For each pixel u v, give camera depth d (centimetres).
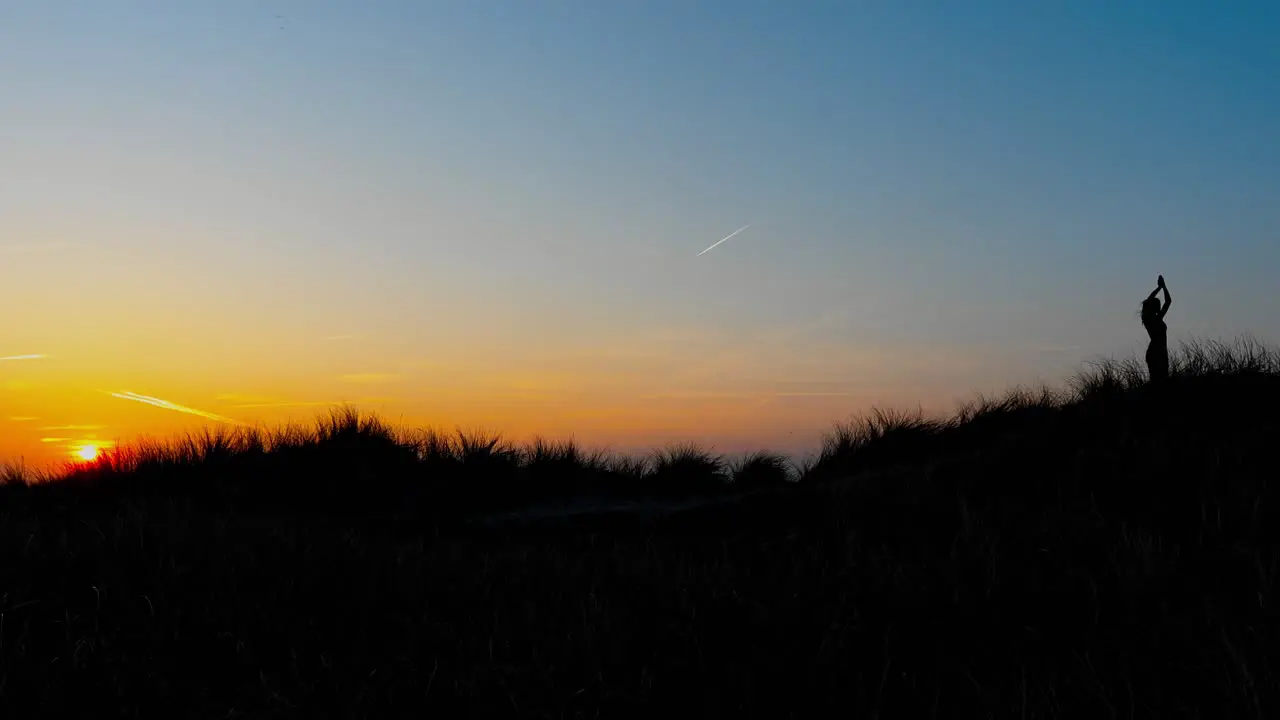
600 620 766
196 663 701
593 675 677
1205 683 614
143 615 750
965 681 657
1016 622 726
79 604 763
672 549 1062
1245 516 879
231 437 1605
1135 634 686
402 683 678
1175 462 1076
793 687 664
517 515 1403
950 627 723
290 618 766
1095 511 957
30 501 1329
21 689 642
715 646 724
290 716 633
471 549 1084
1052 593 761
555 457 1638
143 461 1526
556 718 640
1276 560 761
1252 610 686
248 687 671
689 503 1509
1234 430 1195
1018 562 829
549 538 1189
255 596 793
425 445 1644
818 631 730
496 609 792
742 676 677
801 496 1201
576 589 855
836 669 676
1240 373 1445
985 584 784
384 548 984
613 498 1570
